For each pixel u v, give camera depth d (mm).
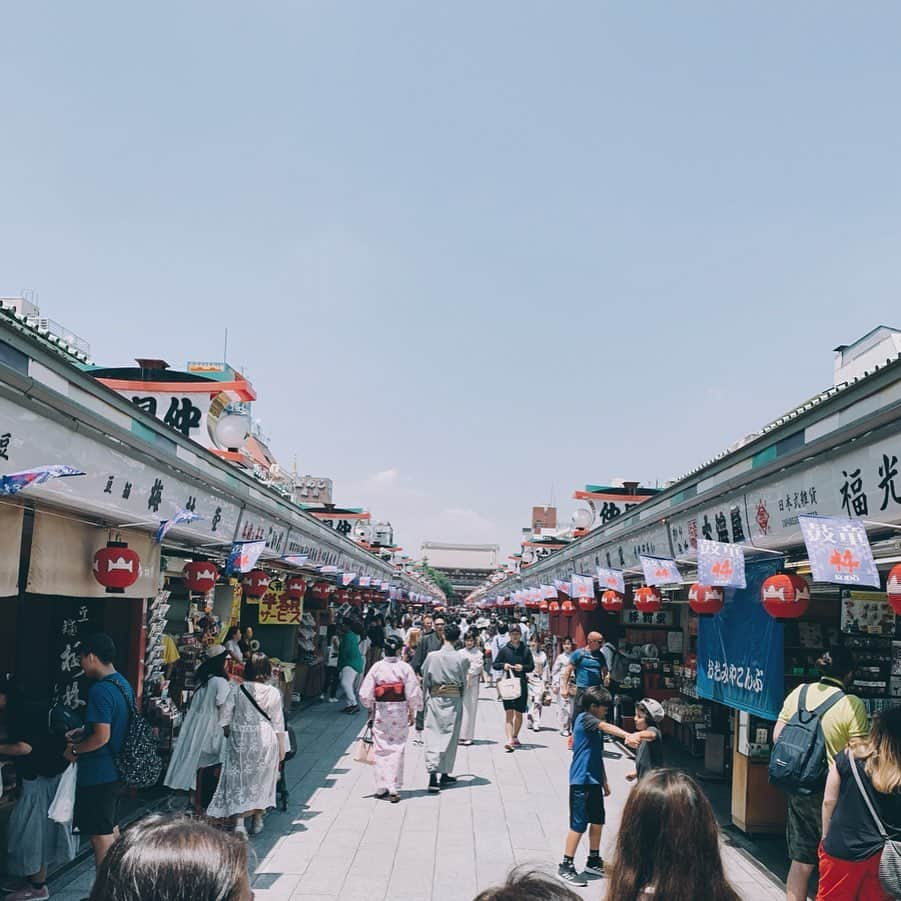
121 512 6680
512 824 8156
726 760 10609
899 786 4137
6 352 4500
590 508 18406
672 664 13586
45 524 5961
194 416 10859
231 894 1577
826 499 5773
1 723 6695
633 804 2428
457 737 9836
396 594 33281
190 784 7449
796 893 5324
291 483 28938
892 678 7418
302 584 15789
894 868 4047
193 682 10164
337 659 17672
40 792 5898
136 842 1628
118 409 6125
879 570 6500
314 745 12266
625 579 14344
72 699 8234
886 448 4949
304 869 6629
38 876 5895
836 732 5238
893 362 4656
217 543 9836
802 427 6047
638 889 2318
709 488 8039
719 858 2357
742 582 6344
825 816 4488
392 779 8992
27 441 4973
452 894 6129
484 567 102125
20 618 7906
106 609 8586
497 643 21953
